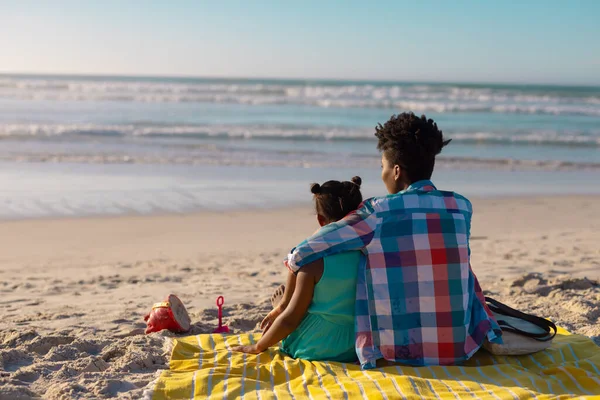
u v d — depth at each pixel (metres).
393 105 33.75
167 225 9.46
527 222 9.91
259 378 3.18
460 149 19.16
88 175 13.20
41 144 17.59
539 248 7.95
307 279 3.26
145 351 3.64
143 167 14.43
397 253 3.22
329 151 17.91
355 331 3.27
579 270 6.67
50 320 4.68
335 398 2.84
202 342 3.71
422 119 3.38
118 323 4.59
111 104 31.86
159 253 7.93
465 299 3.26
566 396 2.81
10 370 3.43
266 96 38.28
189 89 41.91
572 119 29.00
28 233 8.78
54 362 3.50
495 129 24.16
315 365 3.26
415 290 3.22
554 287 5.68
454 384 2.96
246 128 22.48
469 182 13.66
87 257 7.68
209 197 11.43
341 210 3.43
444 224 3.26
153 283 6.29
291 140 20.20
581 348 3.60
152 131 20.53
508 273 6.52
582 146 20.31
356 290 3.28
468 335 3.28
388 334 3.21
